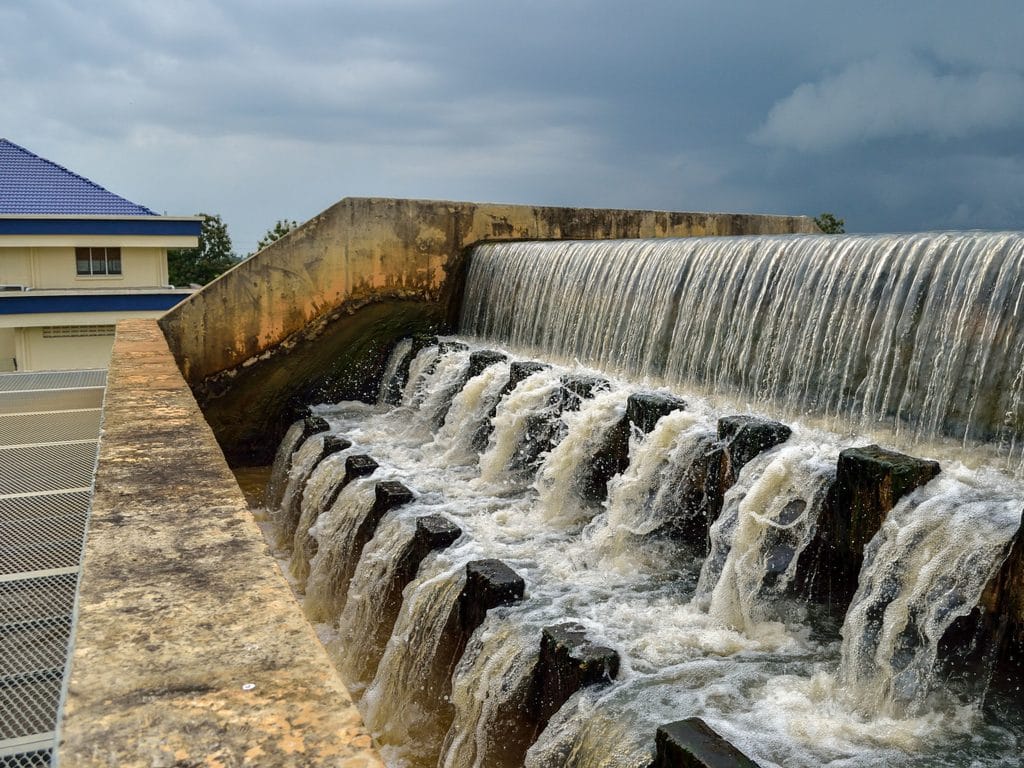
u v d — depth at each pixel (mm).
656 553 7461
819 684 5227
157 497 4613
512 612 6406
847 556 5938
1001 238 6613
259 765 2291
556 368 10625
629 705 5020
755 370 8695
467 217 15602
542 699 5734
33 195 29656
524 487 9648
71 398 9445
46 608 3869
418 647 7082
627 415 8492
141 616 3170
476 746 5840
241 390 14375
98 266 28875
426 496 9266
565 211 16406
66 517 5102
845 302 7746
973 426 6438
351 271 14867
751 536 6234
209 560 3734
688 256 9969
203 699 2611
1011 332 6250
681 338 9820
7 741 2836
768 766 4371
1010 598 4812
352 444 11531
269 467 14672
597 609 6445
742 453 6918
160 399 7441
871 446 6184
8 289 27297
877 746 4574
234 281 14070
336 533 9406
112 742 2383
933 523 5191
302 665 2834
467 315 15258
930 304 6949
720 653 5727
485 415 10812
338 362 14984
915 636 5000
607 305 11273
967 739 4613
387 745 6926
